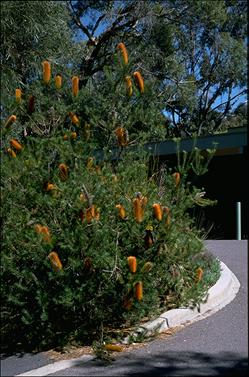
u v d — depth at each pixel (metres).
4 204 6.05
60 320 6.12
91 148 6.52
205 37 27.80
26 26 10.73
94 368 5.57
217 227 21.08
